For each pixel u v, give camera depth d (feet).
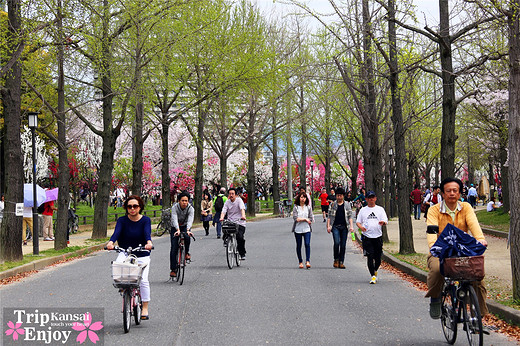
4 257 53.98
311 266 51.72
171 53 84.07
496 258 50.83
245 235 89.76
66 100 79.87
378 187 69.41
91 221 118.01
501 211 103.35
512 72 30.66
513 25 30.91
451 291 22.94
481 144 115.34
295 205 50.90
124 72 76.64
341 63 71.61
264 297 35.12
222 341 24.23
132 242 27.94
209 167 228.63
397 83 59.31
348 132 135.44
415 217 121.90
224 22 105.40
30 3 53.62
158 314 30.32
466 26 43.98
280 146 164.76
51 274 48.78
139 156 102.78
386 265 52.85
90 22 62.95
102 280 43.34
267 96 121.19
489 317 28.22
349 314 29.81
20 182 55.06
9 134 54.65
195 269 49.62
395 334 25.27
